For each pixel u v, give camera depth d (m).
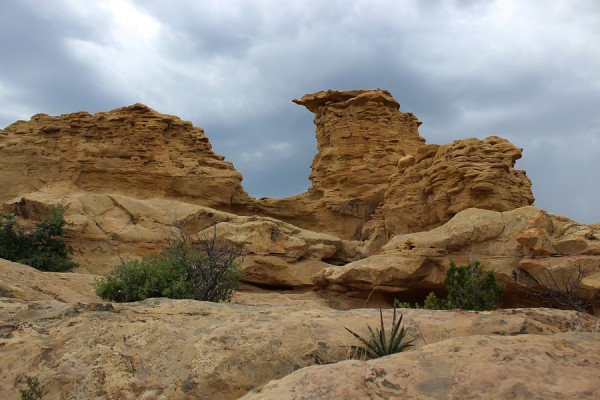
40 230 31.17
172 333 7.69
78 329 8.01
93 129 44.41
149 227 36.53
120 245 34.97
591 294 20.67
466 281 18.03
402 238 29.11
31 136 44.06
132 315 8.39
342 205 46.31
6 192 41.97
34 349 7.54
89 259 33.91
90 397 6.80
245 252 33.75
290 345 7.23
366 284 27.17
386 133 48.59
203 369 6.91
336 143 49.38
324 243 37.69
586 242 22.95
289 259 34.88
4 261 20.38
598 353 5.41
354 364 5.27
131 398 6.71
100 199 37.28
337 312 8.41
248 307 9.04
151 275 17.41
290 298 27.88
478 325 7.54
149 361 7.21
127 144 43.91
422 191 35.66
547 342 5.62
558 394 4.41
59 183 42.22
